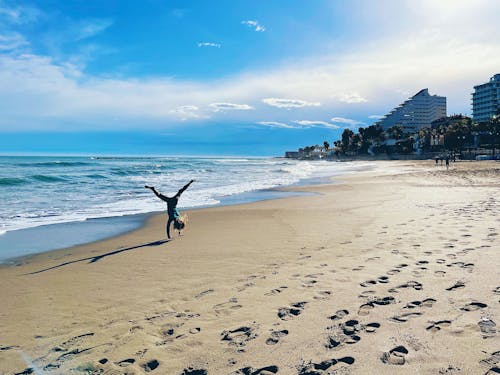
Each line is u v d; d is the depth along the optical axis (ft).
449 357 9.58
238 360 10.40
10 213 47.42
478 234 24.40
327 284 16.55
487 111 464.24
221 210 48.47
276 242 27.27
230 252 24.68
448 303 13.17
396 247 22.68
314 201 56.03
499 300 13.09
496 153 293.43
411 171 152.66
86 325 13.71
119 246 28.94
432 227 28.48
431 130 452.76
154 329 12.98
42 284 19.30
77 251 27.63
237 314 13.83
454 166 187.83
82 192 73.05
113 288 18.11
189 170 165.27
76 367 10.59
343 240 26.48
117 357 11.07
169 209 31.58
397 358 9.75
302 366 9.78
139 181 100.58
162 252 25.81
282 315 13.39
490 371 8.80
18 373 10.40
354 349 10.44
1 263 24.36
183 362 10.53
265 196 67.51
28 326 13.85
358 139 581.94
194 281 18.56
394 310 12.98
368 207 45.11
